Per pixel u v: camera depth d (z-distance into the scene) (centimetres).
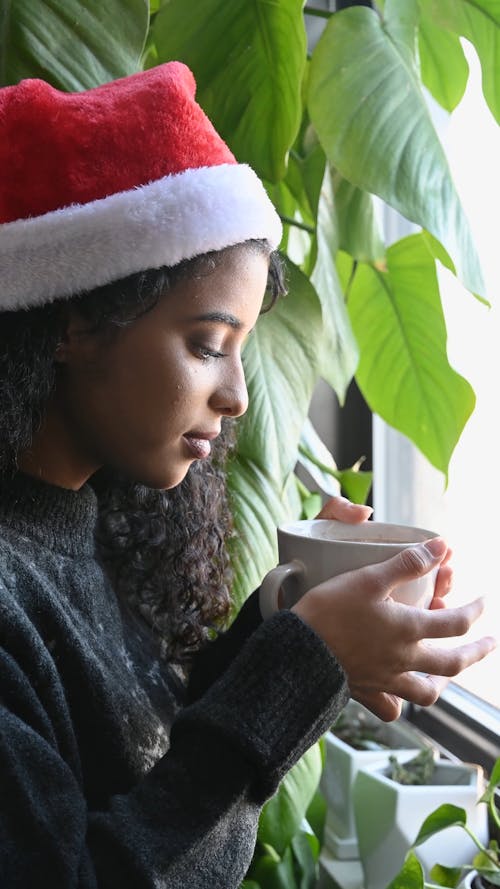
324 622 49
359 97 81
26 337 50
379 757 103
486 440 117
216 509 70
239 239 49
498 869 79
